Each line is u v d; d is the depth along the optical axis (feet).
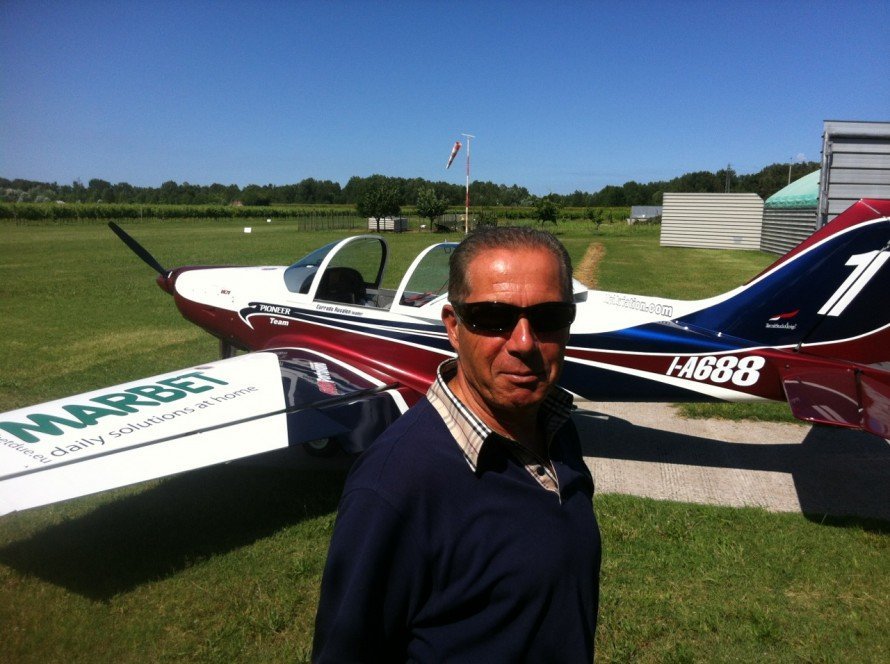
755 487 14.30
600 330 14.42
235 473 14.73
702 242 87.66
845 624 9.37
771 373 13.58
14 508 9.50
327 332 17.15
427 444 3.83
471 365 4.11
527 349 3.89
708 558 11.08
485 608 3.74
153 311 34.86
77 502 13.14
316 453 15.58
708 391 14.02
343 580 3.59
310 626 9.41
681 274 53.06
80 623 9.37
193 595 10.07
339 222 162.20
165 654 8.77
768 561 10.98
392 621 3.70
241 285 19.40
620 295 15.38
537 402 4.07
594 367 14.58
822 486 14.34
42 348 26.32
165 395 13.56
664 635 9.18
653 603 9.82
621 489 14.20
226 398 13.52
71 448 11.08
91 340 27.91
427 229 127.34
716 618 9.45
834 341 13.48
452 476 3.75
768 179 245.04
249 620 9.46
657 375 14.24
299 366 15.60
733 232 85.56
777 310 13.70
